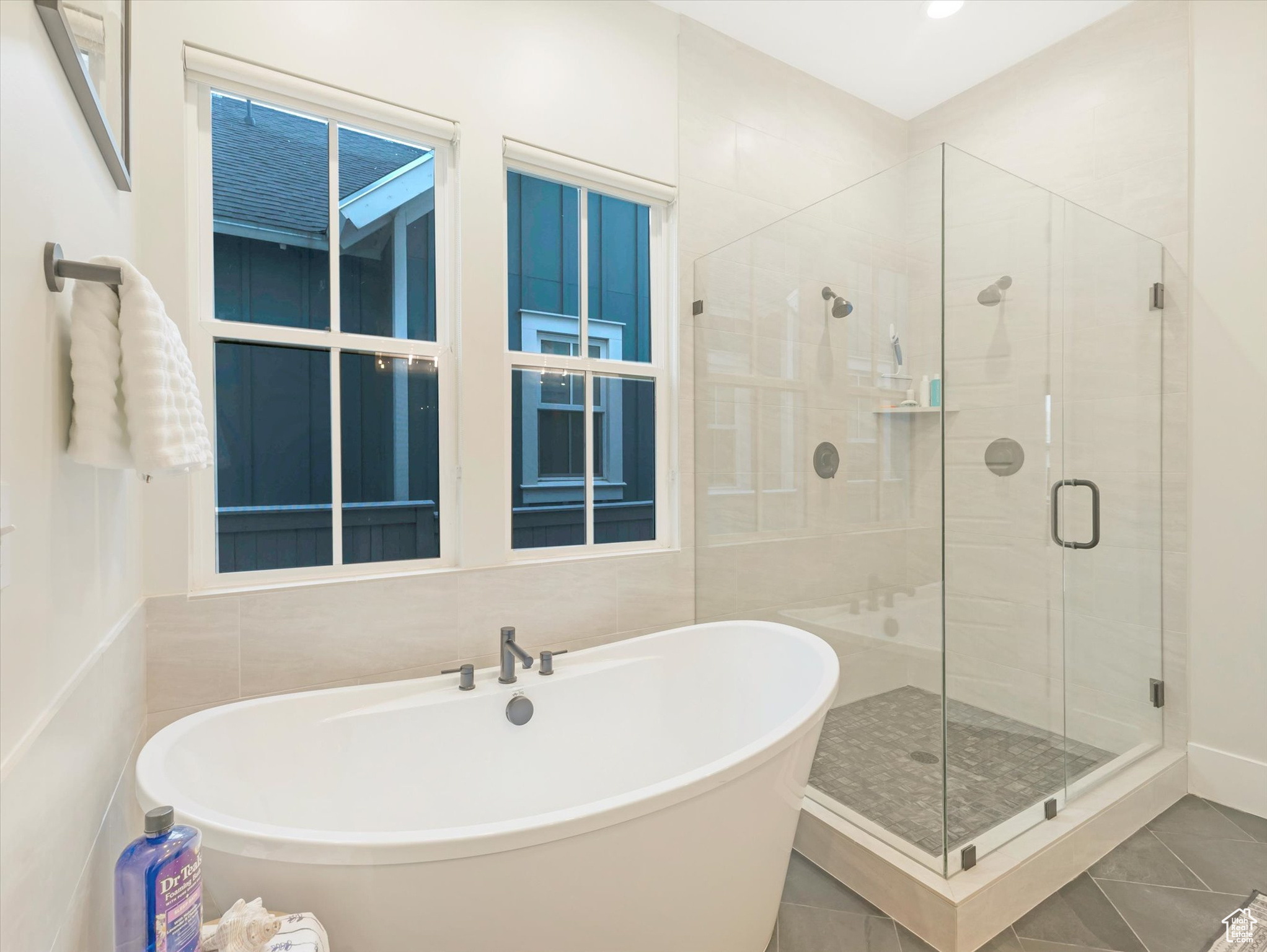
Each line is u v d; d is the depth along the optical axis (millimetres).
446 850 1082
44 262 827
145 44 1655
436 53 2055
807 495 2145
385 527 2064
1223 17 2305
